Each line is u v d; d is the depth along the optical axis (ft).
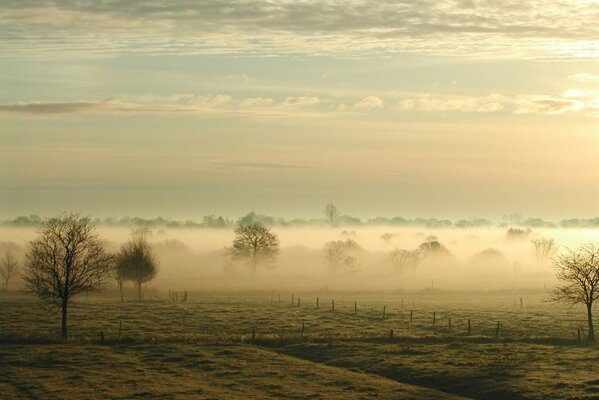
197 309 316.19
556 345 211.61
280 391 154.40
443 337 226.79
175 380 164.35
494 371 169.27
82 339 218.79
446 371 171.63
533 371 168.96
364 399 147.95
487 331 249.55
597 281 224.94
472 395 153.79
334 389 156.76
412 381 167.53
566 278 231.71
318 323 272.72
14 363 182.60
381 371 177.37
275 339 222.28
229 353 198.29
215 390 154.81
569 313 306.14
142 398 147.43
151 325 264.52
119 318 284.20
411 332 247.29
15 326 258.78
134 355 194.29
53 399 146.41
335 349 204.33
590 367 173.27
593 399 142.31
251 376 169.68
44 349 201.98
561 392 148.66
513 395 149.48
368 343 214.69
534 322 273.95
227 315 294.66
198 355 194.59
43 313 297.53
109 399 146.20
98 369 175.83
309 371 175.32
